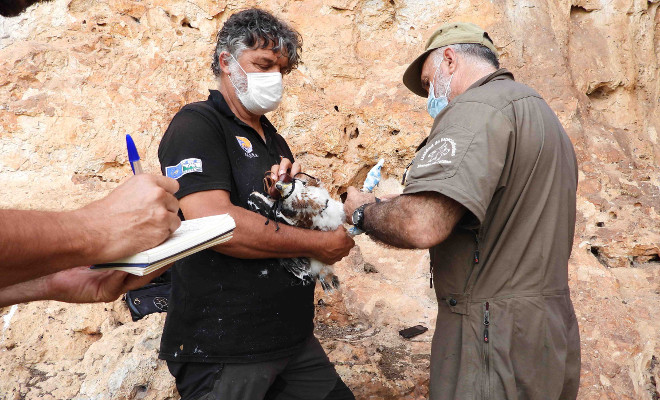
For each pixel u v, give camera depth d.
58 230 1.04
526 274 2.00
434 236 1.88
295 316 2.30
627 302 3.61
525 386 2.00
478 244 2.01
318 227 2.25
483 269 2.02
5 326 3.02
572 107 4.34
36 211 1.05
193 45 4.12
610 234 3.92
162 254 1.17
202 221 1.37
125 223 1.12
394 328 3.51
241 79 2.29
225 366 2.17
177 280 2.20
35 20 3.93
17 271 1.01
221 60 2.32
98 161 3.70
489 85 2.06
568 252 2.19
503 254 2.00
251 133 2.33
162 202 1.17
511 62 4.43
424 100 4.19
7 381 2.82
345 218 2.28
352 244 2.34
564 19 4.71
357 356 3.16
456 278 2.07
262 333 2.20
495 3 4.54
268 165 2.34
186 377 2.25
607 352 3.21
